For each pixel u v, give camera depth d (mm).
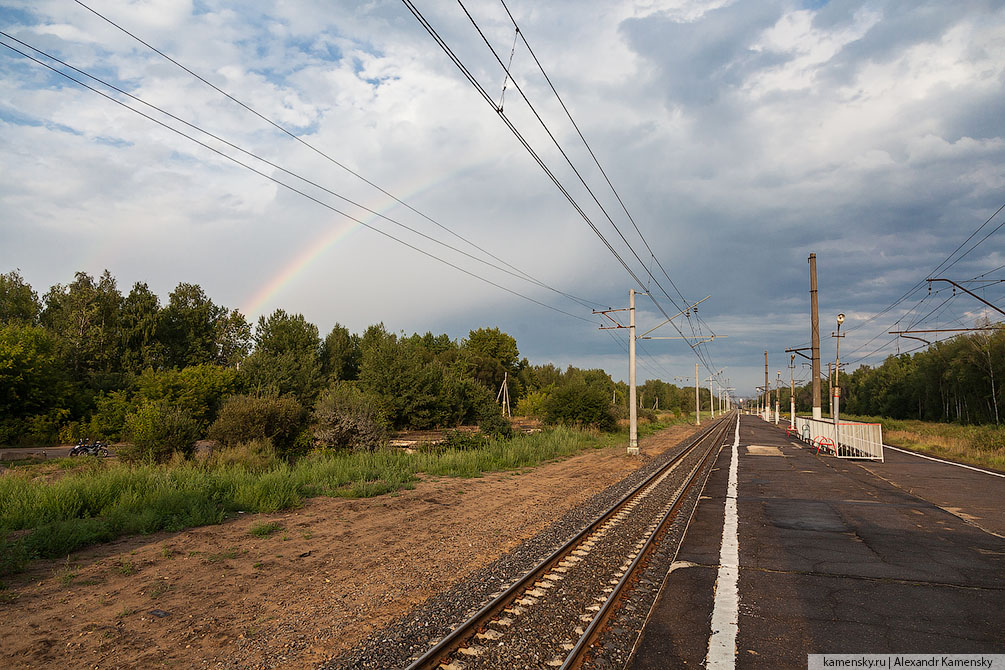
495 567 9305
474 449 29844
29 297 54812
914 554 10133
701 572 9102
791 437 50594
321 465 20391
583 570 9141
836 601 7633
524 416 79938
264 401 23453
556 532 11914
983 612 7141
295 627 6820
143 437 20188
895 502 15953
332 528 12367
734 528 12570
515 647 6156
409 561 9820
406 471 21297
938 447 35500
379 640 6336
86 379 48938
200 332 61781
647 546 10492
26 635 6438
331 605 7598
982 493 17578
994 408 61875
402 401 46875
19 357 37438
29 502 12273
